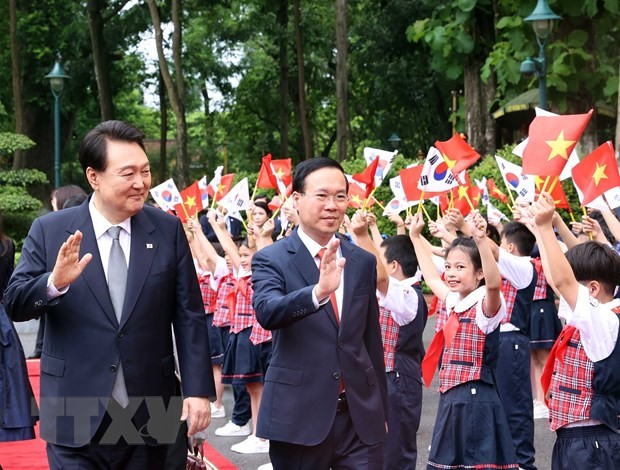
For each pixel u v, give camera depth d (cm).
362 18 3278
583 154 1734
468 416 611
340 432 481
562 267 488
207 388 454
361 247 538
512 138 2306
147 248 450
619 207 853
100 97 2994
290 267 489
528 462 734
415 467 702
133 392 440
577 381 504
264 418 481
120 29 3359
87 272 441
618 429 505
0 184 2678
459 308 625
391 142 3184
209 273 1015
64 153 3912
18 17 3316
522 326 761
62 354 441
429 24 2067
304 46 3616
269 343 851
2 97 3462
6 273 680
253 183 2266
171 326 462
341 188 490
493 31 2100
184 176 2778
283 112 3500
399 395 655
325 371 477
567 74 1684
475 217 583
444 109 3241
